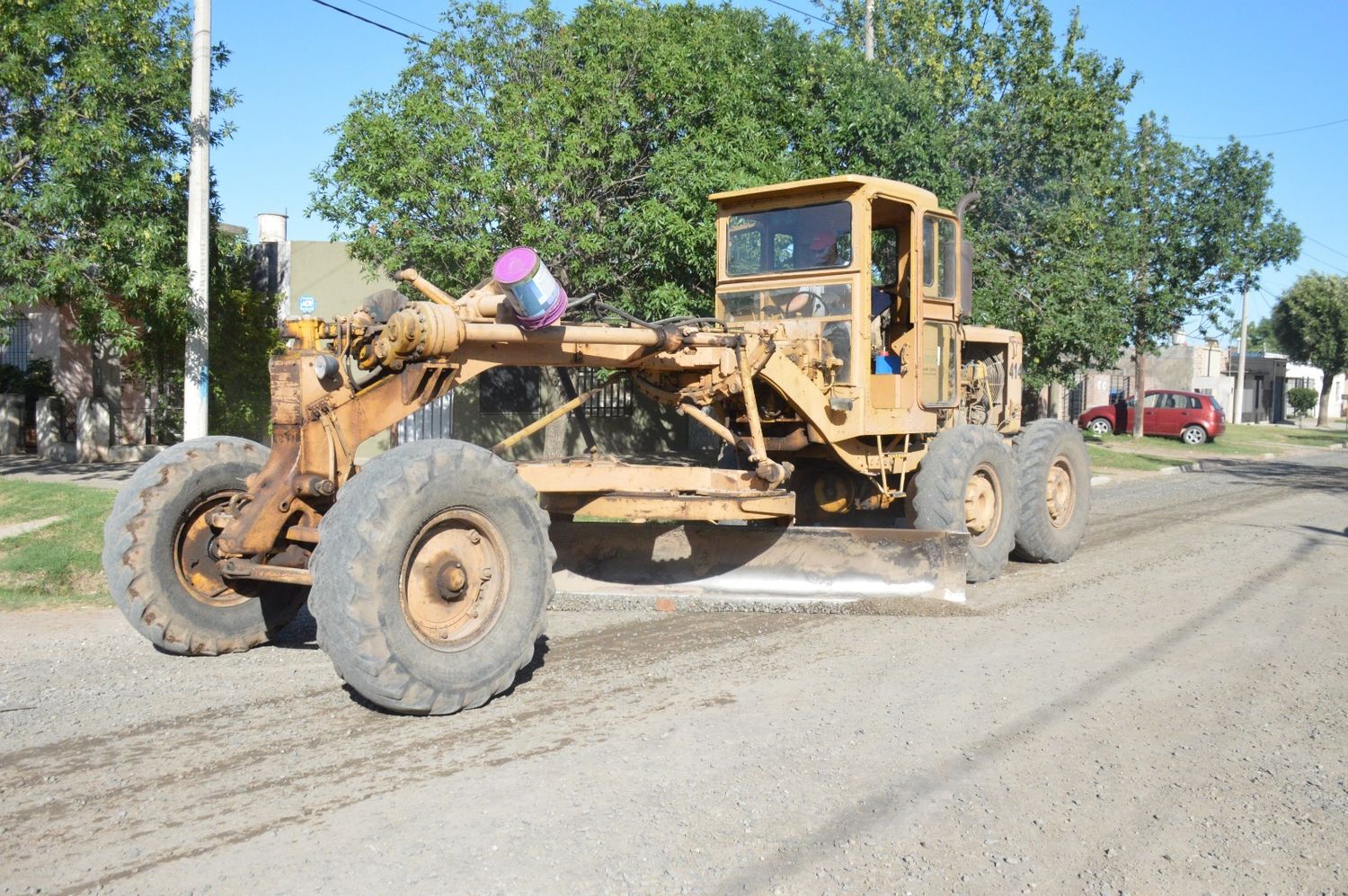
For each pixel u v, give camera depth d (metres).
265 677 6.07
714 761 4.69
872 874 3.67
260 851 3.80
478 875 3.62
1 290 12.20
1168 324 29.88
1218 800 4.33
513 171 12.69
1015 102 18.25
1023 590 8.74
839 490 9.50
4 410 18.27
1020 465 9.94
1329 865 3.77
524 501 5.66
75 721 5.25
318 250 18.77
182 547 6.48
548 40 13.36
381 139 12.61
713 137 13.41
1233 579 9.23
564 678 6.05
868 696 5.68
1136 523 13.22
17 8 11.76
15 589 8.38
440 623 5.39
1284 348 54.69
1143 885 3.62
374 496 5.07
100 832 3.96
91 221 12.10
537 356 6.46
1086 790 4.41
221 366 16.66
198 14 11.65
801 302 8.60
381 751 4.82
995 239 17.89
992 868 3.72
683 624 7.44
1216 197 29.27
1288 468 24.30
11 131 12.08
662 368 7.40
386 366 5.96
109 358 18.19
